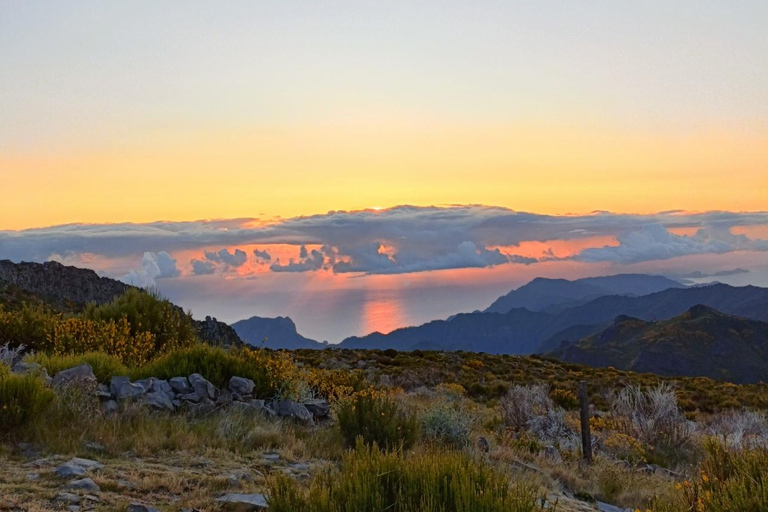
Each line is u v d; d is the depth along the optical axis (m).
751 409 31.25
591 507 10.42
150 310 17.05
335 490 5.64
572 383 36.66
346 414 10.89
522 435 16.03
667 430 17.62
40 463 7.13
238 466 8.19
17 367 10.84
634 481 12.87
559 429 17.83
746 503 6.28
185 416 10.02
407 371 35.19
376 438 10.49
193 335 17.22
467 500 5.26
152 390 10.98
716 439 9.20
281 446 9.74
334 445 10.19
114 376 11.41
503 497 5.50
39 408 8.35
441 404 13.88
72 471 6.77
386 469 5.84
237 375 12.62
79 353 13.73
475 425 15.31
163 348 15.62
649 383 39.78
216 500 6.53
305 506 5.48
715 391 38.34
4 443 7.69
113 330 14.93
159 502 6.37
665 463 16.36
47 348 14.41
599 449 16.56
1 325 14.78
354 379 16.12
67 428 8.37
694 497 7.12
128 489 6.58
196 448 8.72
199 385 11.35
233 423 9.87
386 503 5.50
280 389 12.84
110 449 8.11
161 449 8.47
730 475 7.85
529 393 20.42
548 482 11.30
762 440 16.58
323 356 38.94
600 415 23.42
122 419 9.34
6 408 7.91
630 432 17.84
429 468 5.84
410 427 11.09
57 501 5.89
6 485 6.18
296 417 11.83
